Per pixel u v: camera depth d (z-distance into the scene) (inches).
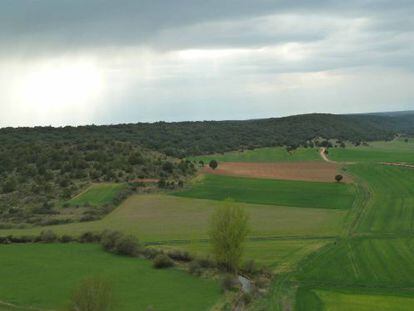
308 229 3560.5
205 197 4665.4
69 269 2696.9
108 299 1838.1
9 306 2135.8
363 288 2394.2
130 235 3147.1
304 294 2311.8
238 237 2652.6
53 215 3981.3
